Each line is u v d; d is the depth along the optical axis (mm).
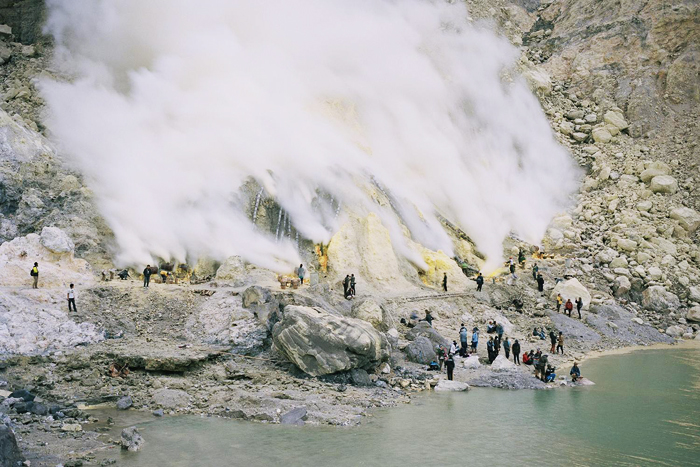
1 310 23703
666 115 56031
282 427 17094
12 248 28125
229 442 15578
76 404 18531
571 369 24750
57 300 26047
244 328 26203
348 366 22219
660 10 61531
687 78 57000
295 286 31047
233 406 18641
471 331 31672
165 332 26422
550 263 42781
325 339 22469
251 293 27766
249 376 22062
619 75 60438
